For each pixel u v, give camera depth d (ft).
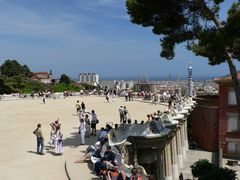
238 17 80.69
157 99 223.51
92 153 81.61
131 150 100.94
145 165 116.67
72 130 124.47
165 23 91.76
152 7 88.28
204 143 197.88
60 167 79.00
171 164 134.41
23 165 80.59
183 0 89.66
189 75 221.46
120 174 60.39
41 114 169.68
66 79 474.90
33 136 113.39
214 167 110.42
